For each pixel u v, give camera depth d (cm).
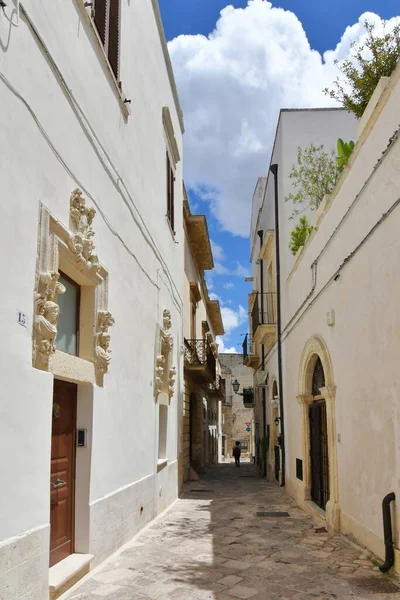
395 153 573
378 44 901
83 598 481
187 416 1738
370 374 659
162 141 1123
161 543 727
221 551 684
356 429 718
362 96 928
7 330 388
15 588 382
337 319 828
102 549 610
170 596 498
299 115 1522
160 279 1044
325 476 953
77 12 564
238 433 5156
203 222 1839
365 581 550
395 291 574
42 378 443
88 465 574
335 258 842
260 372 2256
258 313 1861
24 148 426
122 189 742
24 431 408
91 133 604
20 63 422
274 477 1681
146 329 884
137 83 859
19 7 422
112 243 684
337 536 783
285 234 1467
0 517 368
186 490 1459
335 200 848
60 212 505
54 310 454
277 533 811
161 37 1106
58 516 530
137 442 796
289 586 534
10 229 398
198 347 1933
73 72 547
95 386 596
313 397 1082
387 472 596
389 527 568
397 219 569
